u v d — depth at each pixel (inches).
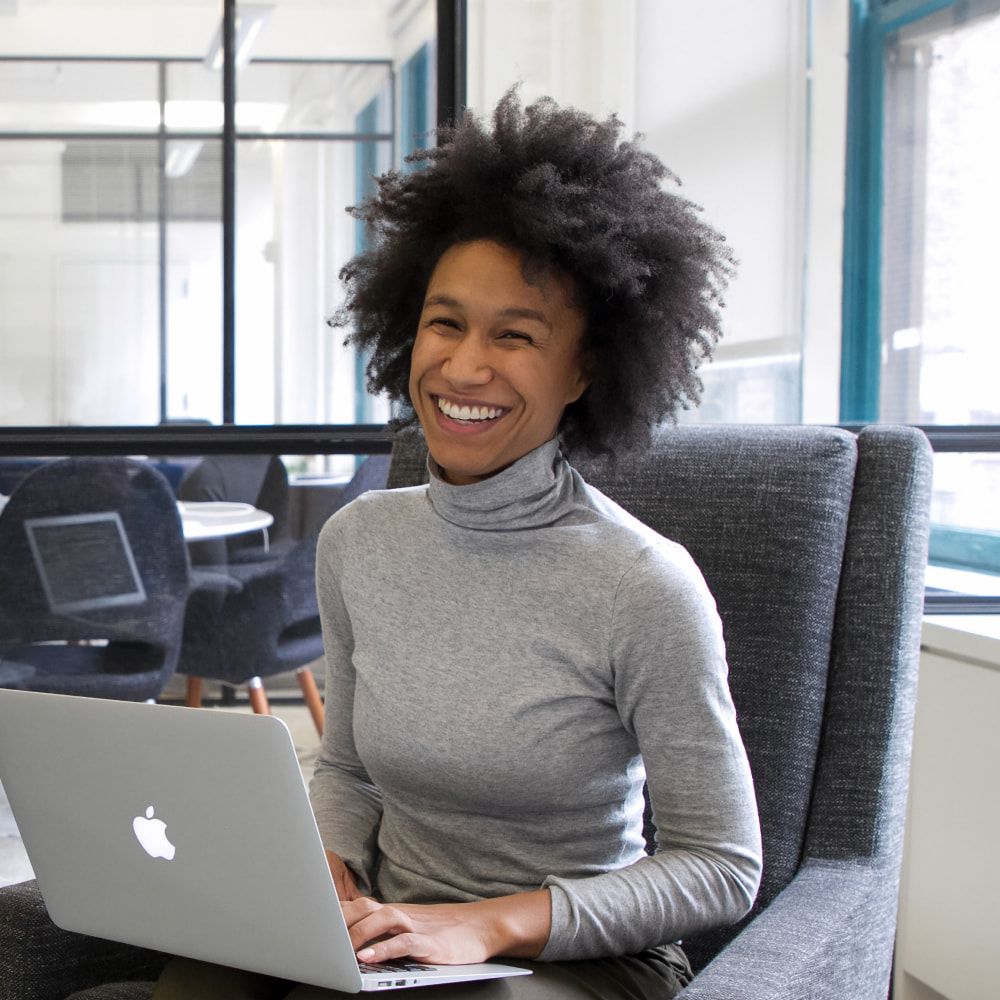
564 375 48.9
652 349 49.8
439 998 41.0
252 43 105.1
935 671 73.8
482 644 47.6
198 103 105.2
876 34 120.6
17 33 103.6
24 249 104.0
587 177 49.0
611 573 46.4
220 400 106.7
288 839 38.0
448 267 48.3
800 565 54.6
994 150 109.5
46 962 47.8
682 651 44.9
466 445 47.9
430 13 103.4
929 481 56.9
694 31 122.8
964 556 91.2
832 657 54.7
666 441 58.9
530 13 116.8
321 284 107.0
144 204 105.0
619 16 122.0
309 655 103.7
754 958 41.2
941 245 115.0
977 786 70.7
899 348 119.2
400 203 51.9
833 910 45.7
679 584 45.7
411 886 48.3
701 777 44.8
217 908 40.7
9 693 41.9
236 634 102.3
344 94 105.0
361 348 56.3
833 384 124.6
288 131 105.7
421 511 51.5
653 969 46.4
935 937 73.7
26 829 44.3
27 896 49.1
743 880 44.3
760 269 128.5
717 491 56.7
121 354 105.3
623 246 47.6
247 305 106.4
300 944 39.4
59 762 41.8
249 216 106.0
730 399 132.6
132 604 101.1
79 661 101.3
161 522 100.7
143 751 39.7
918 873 75.0
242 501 101.0
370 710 49.3
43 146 103.7
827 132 122.2
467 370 46.6
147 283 105.3
